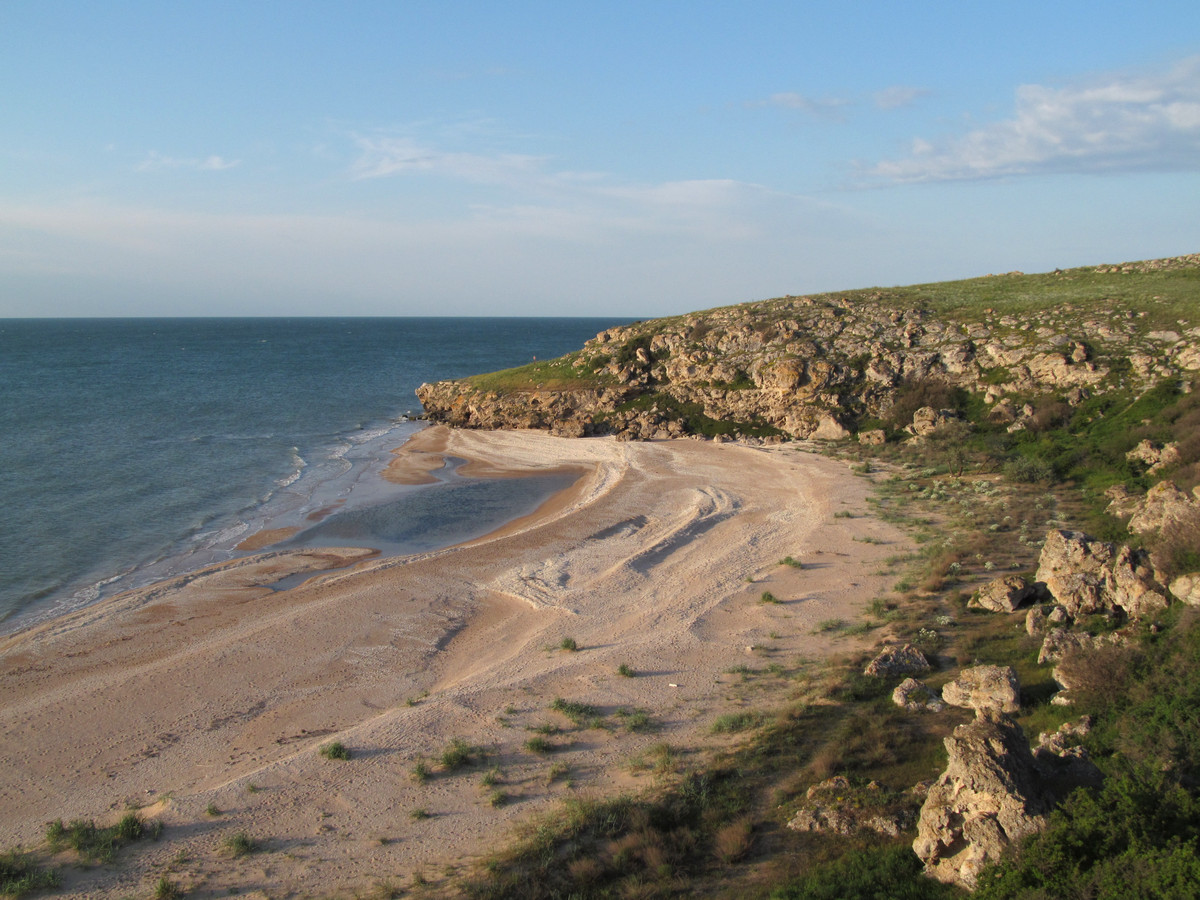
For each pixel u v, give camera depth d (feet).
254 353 590.96
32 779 64.13
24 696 78.43
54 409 271.69
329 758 64.59
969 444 173.58
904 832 46.55
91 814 59.00
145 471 183.52
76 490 163.32
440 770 62.44
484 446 231.09
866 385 213.05
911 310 241.55
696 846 49.26
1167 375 165.48
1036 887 35.06
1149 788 39.14
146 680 81.61
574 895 45.27
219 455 207.21
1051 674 66.08
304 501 165.37
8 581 112.37
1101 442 153.99
